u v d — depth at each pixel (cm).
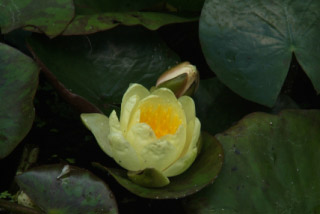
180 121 102
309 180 104
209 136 104
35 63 106
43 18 108
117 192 107
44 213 100
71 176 101
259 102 108
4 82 105
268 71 108
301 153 106
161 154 100
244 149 104
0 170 108
